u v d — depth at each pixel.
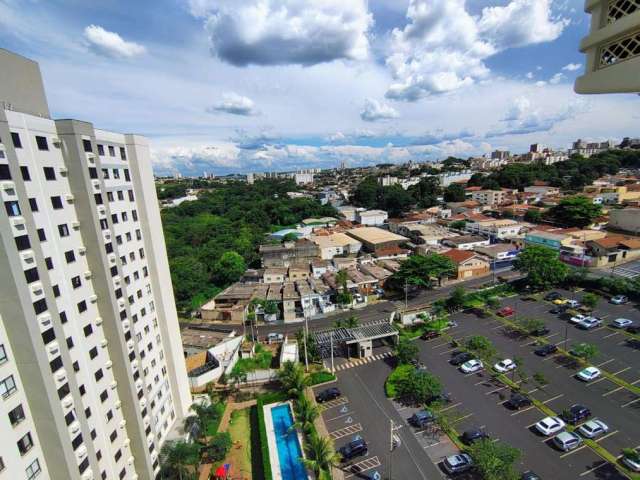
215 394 49.56
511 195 168.50
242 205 193.88
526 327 57.12
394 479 33.66
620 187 145.25
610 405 40.78
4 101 24.14
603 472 32.62
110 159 31.84
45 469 24.31
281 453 38.91
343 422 41.84
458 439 37.88
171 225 153.00
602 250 85.12
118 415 31.88
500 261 95.19
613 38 9.76
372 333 57.06
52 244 25.09
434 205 177.38
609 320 59.66
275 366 56.06
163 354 40.50
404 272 77.38
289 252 104.62
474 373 48.88
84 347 27.89
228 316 75.81
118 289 31.36
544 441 36.53
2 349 21.81
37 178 24.08
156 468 35.91
